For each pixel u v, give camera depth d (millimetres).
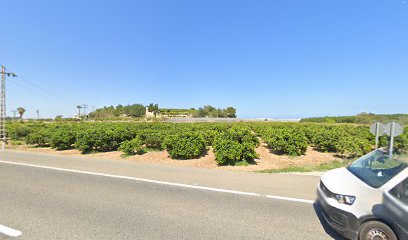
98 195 5535
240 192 5734
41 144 17250
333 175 4289
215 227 3918
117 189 6008
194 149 10727
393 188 3266
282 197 5379
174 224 4020
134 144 11883
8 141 20594
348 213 3410
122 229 3822
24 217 4270
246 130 10578
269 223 4082
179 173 7730
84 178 7133
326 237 3629
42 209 4656
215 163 10023
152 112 101188
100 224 4000
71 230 3775
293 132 12672
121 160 10523
